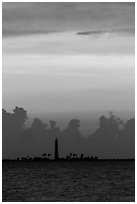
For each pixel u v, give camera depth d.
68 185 99.06
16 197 75.25
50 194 79.06
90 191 82.94
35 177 131.38
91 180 116.69
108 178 126.19
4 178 122.69
